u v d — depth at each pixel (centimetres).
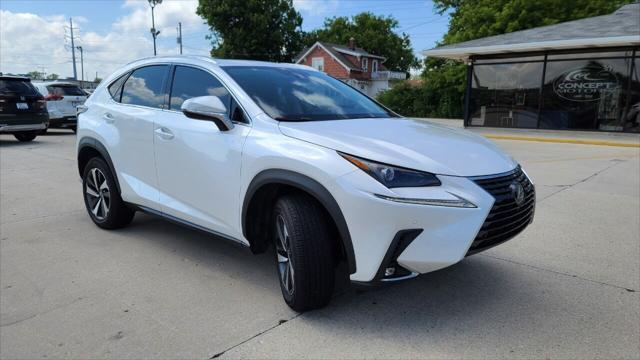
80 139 481
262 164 296
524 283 349
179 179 370
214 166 335
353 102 393
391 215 250
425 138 306
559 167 884
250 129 317
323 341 271
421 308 309
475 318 296
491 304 315
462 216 255
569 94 1596
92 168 479
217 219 344
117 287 346
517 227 293
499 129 1734
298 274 282
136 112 414
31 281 357
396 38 6338
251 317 299
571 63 1576
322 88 396
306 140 286
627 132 1502
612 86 1509
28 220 520
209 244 438
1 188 692
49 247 430
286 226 284
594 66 1533
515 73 1702
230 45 4597
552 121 1647
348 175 259
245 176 310
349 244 262
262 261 396
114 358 257
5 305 319
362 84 4741
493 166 287
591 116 1565
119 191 452
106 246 432
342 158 267
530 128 1695
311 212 281
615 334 277
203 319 298
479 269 375
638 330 282
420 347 264
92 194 489
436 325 288
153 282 354
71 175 800
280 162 286
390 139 293
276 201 304
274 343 269
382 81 4803
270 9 4681
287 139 294
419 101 3453
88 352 263
